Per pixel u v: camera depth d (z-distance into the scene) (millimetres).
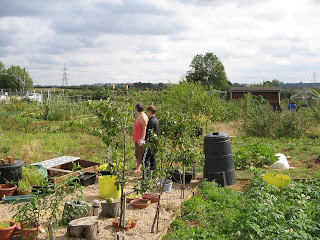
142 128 7965
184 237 4625
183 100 18219
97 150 11719
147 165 8133
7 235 4547
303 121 15914
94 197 6711
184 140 5484
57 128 16922
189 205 6027
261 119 16297
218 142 7902
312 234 4684
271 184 7105
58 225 4629
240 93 39469
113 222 5160
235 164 9883
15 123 17219
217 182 7922
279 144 14055
